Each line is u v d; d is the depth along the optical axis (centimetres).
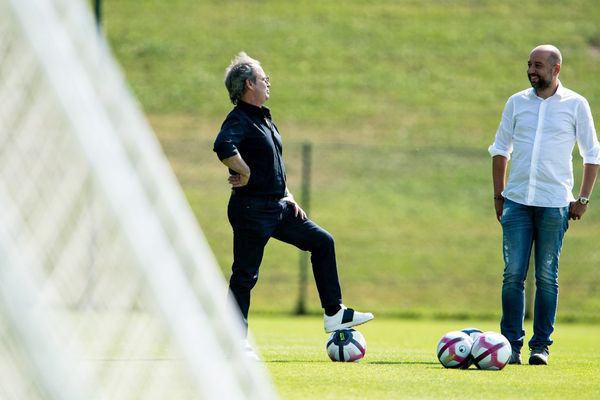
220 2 13488
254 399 1081
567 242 8619
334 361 2719
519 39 12938
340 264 8269
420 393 2014
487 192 9756
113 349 1230
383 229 8950
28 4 1029
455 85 12012
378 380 2208
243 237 2591
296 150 10350
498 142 2909
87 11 1052
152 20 12950
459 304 7644
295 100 11481
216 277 1048
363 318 2728
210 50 12388
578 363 2925
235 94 2588
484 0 13850
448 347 2553
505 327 2833
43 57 1024
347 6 13662
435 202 9512
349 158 10225
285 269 7969
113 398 1220
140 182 1038
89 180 1055
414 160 10275
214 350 1026
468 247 8712
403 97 11688
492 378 2338
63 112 1020
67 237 1157
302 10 13488
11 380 1020
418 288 7919
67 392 942
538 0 13838
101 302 1211
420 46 12794
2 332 987
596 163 2838
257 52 12438
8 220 1108
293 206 2684
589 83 11900
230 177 2556
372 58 12494
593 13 13488
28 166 1119
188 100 11256
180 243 1042
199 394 1067
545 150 2809
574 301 7681
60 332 1112
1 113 1120
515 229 2825
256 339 3941
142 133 1046
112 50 12225
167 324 1012
